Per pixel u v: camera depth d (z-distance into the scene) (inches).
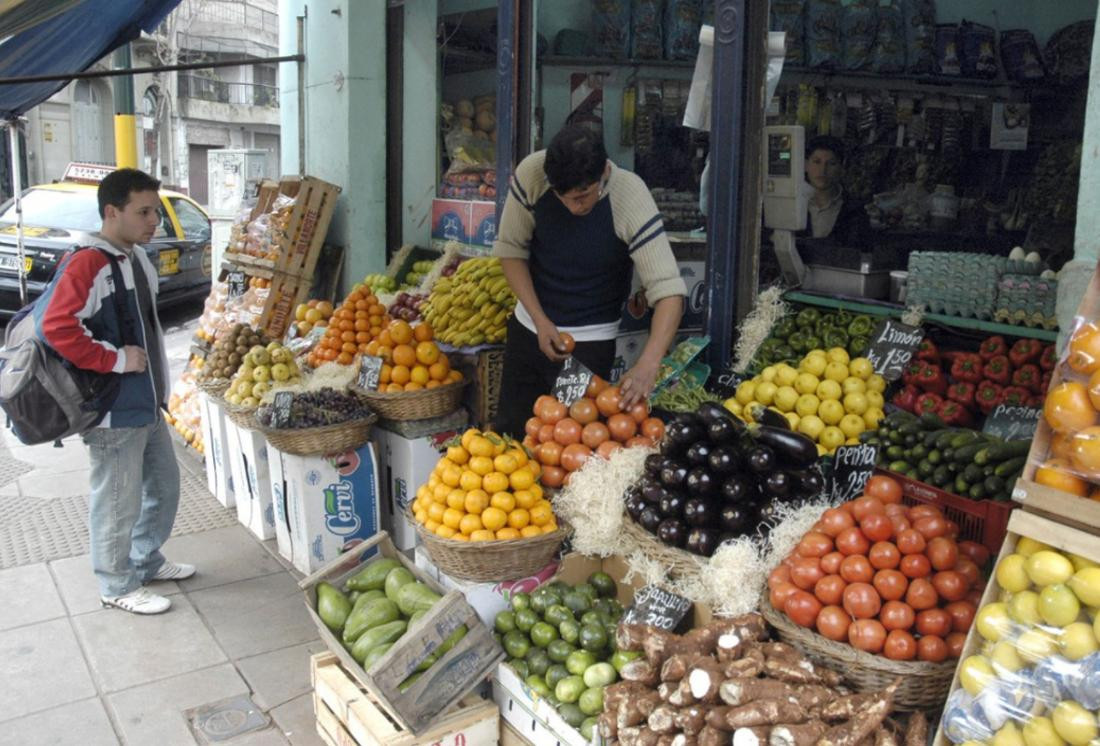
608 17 272.1
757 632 104.3
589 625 118.5
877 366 160.1
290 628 167.3
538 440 145.2
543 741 116.6
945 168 281.4
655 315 143.9
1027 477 86.8
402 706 114.1
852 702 90.6
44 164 921.5
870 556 100.0
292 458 180.9
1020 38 288.4
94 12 238.7
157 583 183.9
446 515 132.2
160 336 170.1
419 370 184.4
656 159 280.7
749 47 159.5
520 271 156.1
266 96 1219.2
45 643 160.9
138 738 134.7
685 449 122.2
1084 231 111.1
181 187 1127.0
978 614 86.7
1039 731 78.5
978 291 164.6
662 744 96.3
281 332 269.6
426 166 290.7
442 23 296.7
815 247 197.3
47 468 259.6
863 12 270.2
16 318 157.1
